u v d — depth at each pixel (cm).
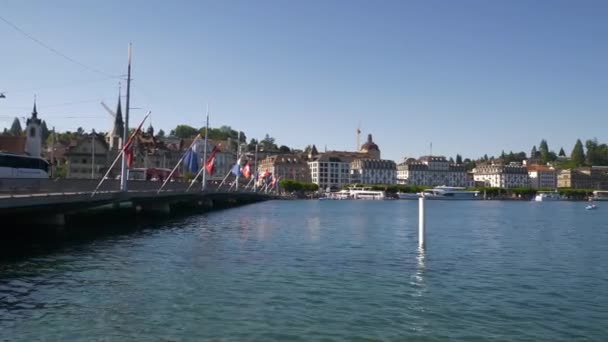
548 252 4022
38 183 4159
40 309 1895
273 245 4062
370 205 16812
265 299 2112
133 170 10969
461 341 1628
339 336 1647
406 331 1717
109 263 2952
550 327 1802
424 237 4000
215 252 3547
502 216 10450
